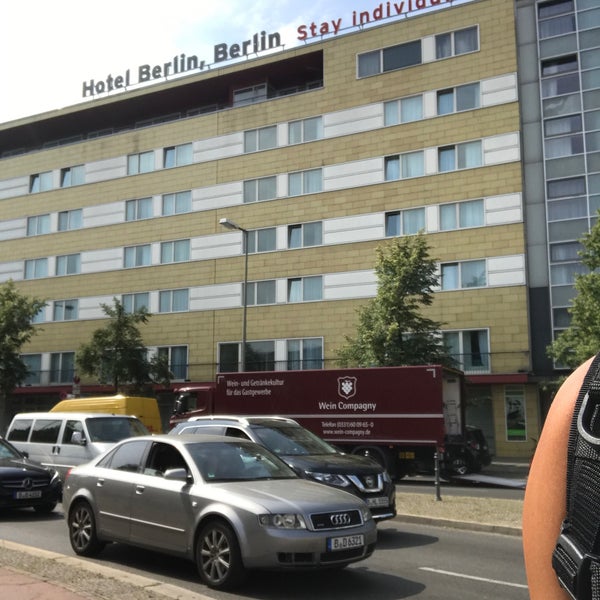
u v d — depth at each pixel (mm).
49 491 11188
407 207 32500
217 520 6477
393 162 33312
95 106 42875
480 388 29938
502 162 30625
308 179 35406
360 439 18453
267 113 37188
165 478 7160
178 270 38531
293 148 36062
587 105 29562
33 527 10125
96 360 32906
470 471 18828
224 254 37188
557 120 30078
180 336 37719
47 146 48125
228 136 38188
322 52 36156
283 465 7801
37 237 44000
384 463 18047
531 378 28578
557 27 30812
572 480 1725
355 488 9172
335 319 33469
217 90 40625
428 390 17781
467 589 6586
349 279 33438
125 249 40594
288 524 6148
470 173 31281
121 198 41281
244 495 6465
